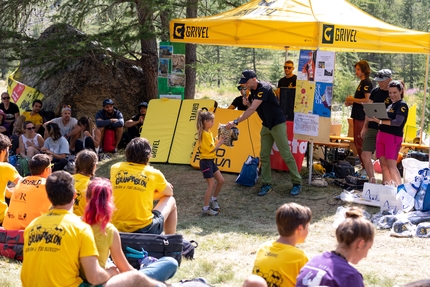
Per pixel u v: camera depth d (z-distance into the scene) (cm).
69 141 1177
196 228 801
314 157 1155
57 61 1338
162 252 548
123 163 582
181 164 1137
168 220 627
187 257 645
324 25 854
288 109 1037
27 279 395
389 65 3222
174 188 995
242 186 981
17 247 607
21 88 1477
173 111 1195
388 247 685
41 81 1446
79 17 1262
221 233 777
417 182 816
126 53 1341
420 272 595
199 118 852
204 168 853
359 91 1012
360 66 1008
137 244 541
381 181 1007
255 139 1067
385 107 840
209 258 660
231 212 873
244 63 3584
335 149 1126
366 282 562
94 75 1351
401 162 1044
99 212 426
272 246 398
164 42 1216
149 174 577
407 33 913
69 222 398
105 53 1302
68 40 1252
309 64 934
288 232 392
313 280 335
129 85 1382
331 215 830
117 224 561
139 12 1245
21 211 607
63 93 1348
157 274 481
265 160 938
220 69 1559
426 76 1100
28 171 1058
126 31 1251
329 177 1012
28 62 1271
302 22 861
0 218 661
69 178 410
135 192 562
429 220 766
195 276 581
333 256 347
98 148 1195
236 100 1159
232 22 914
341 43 873
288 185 975
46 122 1240
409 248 679
